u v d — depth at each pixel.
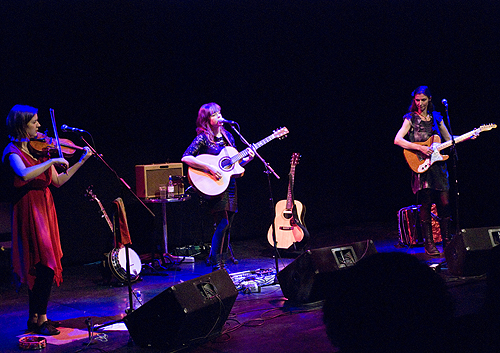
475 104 7.46
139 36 5.95
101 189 5.82
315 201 7.39
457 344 1.10
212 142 4.88
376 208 7.87
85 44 5.60
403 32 7.49
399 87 7.67
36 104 5.31
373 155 7.73
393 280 0.90
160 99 6.15
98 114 5.73
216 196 4.79
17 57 5.18
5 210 5.00
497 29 7.34
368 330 0.90
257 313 3.88
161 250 6.08
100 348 3.32
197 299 3.15
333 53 7.25
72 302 4.44
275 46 6.86
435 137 5.52
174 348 3.21
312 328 3.48
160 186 5.61
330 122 7.36
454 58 7.48
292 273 4.00
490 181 7.43
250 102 6.77
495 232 4.40
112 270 4.62
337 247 3.96
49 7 5.34
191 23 6.29
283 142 7.08
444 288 0.91
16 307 4.37
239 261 5.72
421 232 6.11
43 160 3.58
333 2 7.13
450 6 7.39
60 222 5.61
